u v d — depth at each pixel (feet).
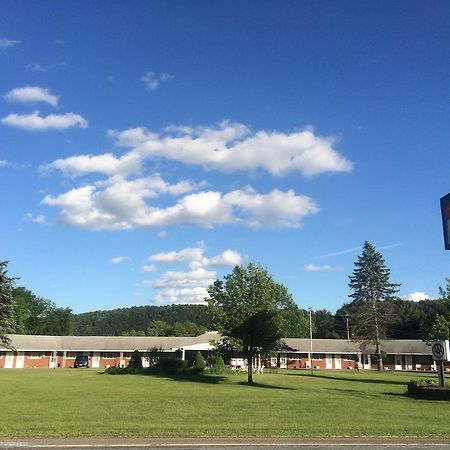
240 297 141.08
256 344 137.28
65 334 388.37
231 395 92.48
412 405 78.23
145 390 102.37
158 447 41.83
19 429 49.03
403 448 42.80
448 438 48.21
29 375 167.02
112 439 45.01
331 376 189.67
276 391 104.99
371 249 286.87
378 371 260.21
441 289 171.63
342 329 419.33
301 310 365.20
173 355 281.95
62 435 46.39
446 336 160.35
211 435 47.44
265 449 41.57
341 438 47.24
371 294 281.74
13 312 198.39
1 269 192.03
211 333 299.38
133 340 300.81
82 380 137.18
